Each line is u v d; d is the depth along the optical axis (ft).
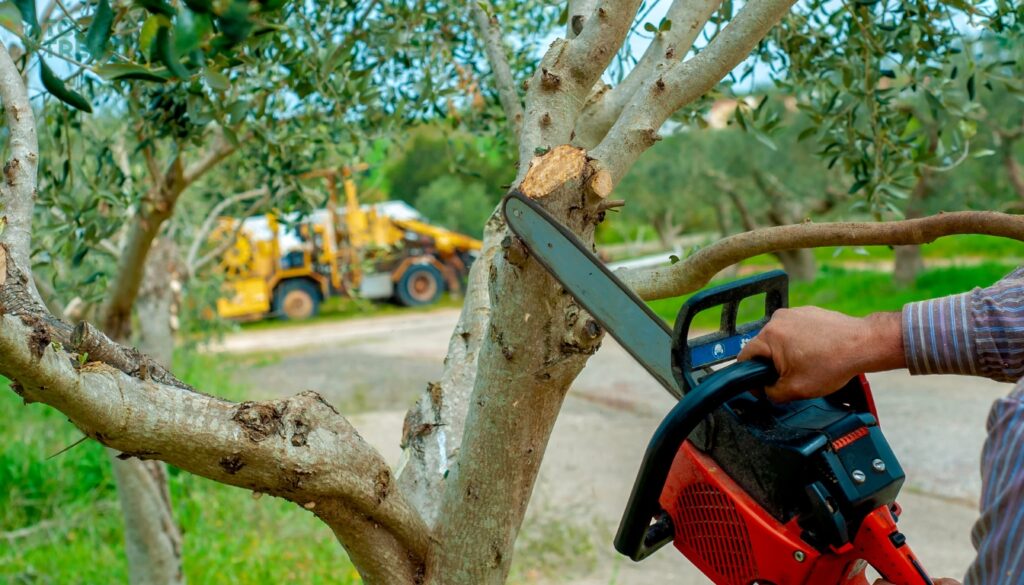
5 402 25.23
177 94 7.39
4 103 4.60
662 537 4.58
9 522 17.90
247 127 8.55
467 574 4.79
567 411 27.96
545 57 4.81
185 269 15.26
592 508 19.12
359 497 4.41
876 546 4.09
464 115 9.87
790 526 4.14
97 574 15.31
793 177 48.70
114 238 12.55
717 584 4.50
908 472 19.84
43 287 8.90
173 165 9.35
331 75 7.75
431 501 5.29
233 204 15.03
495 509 4.69
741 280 4.27
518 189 4.07
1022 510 2.90
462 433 5.21
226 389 30.09
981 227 4.23
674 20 5.19
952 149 7.52
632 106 4.58
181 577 12.23
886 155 7.64
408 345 46.62
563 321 4.27
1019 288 3.68
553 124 4.72
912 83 7.37
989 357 3.66
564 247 4.08
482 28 6.50
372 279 63.87
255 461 4.05
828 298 46.70
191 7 2.66
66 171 7.37
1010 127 32.48
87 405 3.63
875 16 7.22
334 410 4.37
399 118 8.63
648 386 31.32
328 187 11.63
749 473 4.27
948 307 3.75
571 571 16.14
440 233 66.03
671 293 5.17
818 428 4.18
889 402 25.57
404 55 8.09
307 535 17.66
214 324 23.17
